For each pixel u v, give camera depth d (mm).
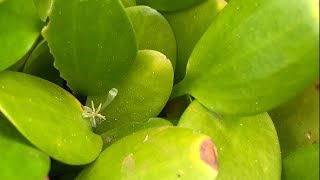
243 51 106
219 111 112
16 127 95
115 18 104
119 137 115
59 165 116
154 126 115
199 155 97
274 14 101
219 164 110
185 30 130
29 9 109
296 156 117
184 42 131
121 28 105
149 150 102
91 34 105
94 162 107
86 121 113
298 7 97
